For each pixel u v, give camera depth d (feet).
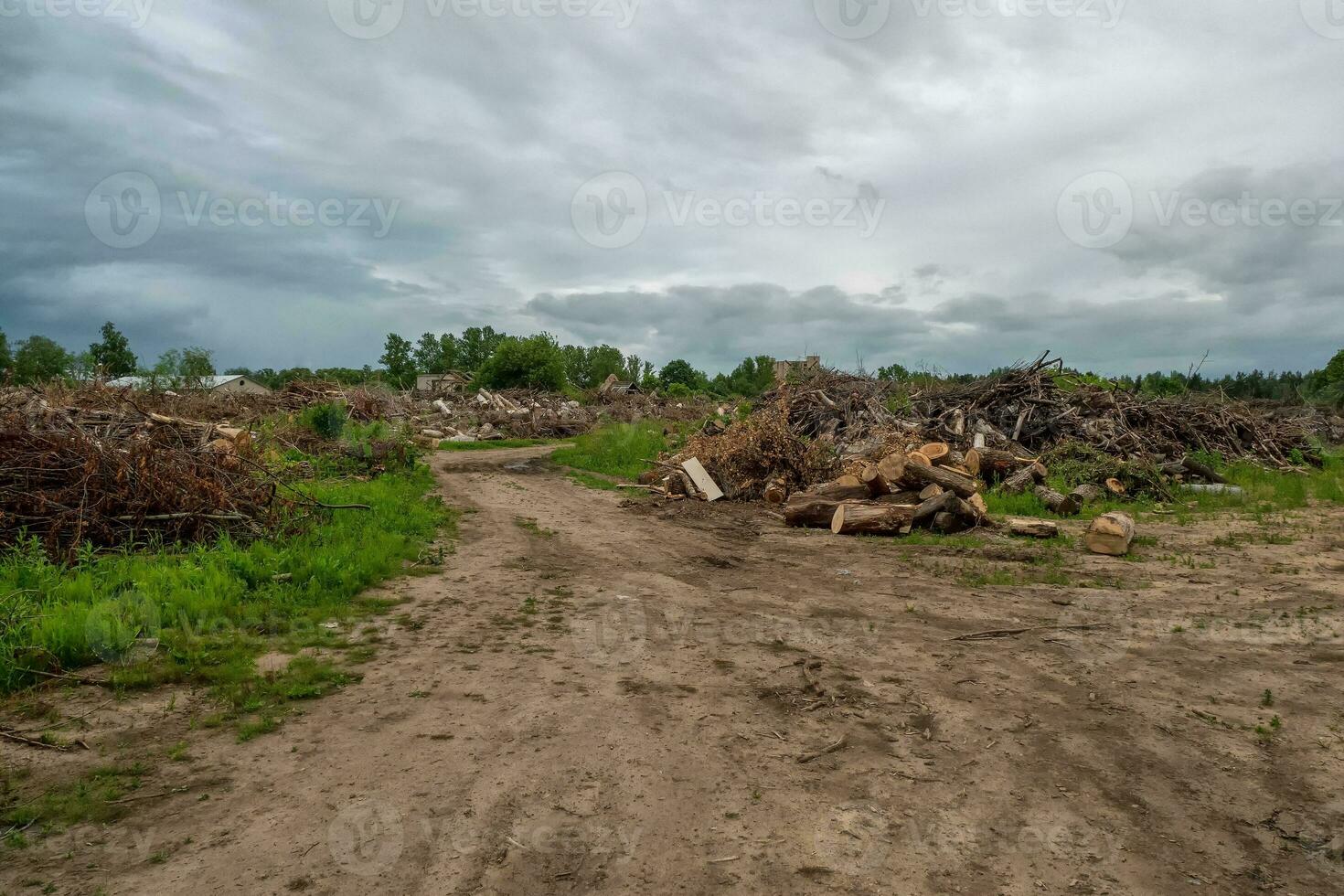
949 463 48.03
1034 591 25.23
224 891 9.02
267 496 30.86
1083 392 65.31
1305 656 18.34
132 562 23.61
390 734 13.61
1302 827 10.94
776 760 12.80
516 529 37.68
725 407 99.14
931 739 13.69
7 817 10.64
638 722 14.29
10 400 45.80
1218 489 47.85
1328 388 121.39
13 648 15.99
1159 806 11.47
